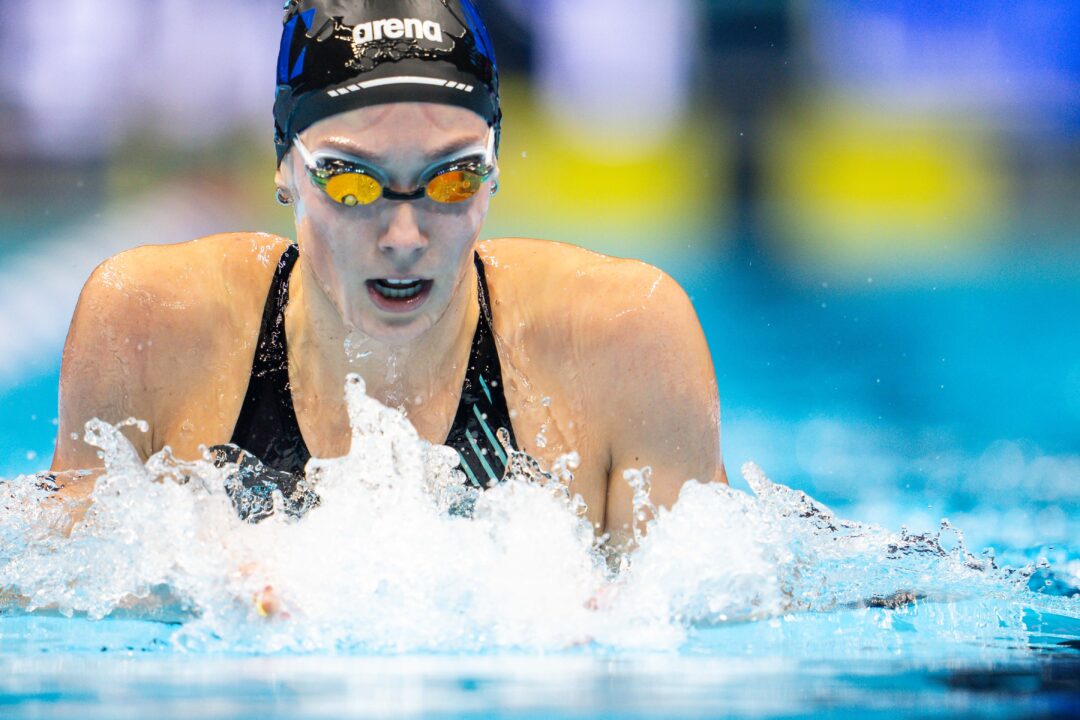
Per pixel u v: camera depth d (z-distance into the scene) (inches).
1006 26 1096.8
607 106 1064.8
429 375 333.7
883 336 797.2
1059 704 200.5
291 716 188.1
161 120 988.6
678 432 346.9
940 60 1090.7
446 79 301.6
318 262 312.3
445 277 306.0
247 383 335.9
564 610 278.5
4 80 990.4
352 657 247.3
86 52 1011.3
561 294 355.3
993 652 256.2
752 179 1000.9
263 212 898.7
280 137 326.6
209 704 197.6
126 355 335.9
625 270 364.2
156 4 1022.4
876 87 1080.8
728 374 756.0
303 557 285.7
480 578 284.4
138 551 293.9
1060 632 287.9
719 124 1051.3
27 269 805.2
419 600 276.4
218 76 1011.9
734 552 297.4
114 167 939.3
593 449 346.0
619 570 335.6
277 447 331.9
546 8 1085.1
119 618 291.3
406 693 207.6
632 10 1095.6
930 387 732.7
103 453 333.7
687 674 228.1
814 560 343.6
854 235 926.4
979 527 538.9
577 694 207.0
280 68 322.7
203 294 343.3
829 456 647.1
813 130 1043.9
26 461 613.0
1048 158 1007.6
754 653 254.4
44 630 278.2
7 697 203.6
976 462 636.1
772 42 1099.3
